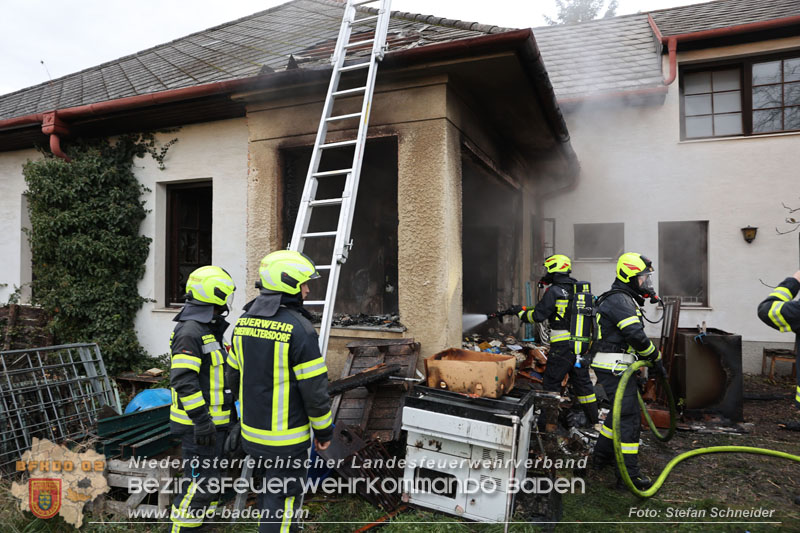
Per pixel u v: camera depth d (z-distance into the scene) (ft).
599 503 10.90
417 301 13.78
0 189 21.77
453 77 13.91
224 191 17.83
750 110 27.32
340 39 13.83
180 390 8.13
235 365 8.21
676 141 28.02
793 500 11.12
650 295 12.34
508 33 11.84
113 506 9.89
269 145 15.80
